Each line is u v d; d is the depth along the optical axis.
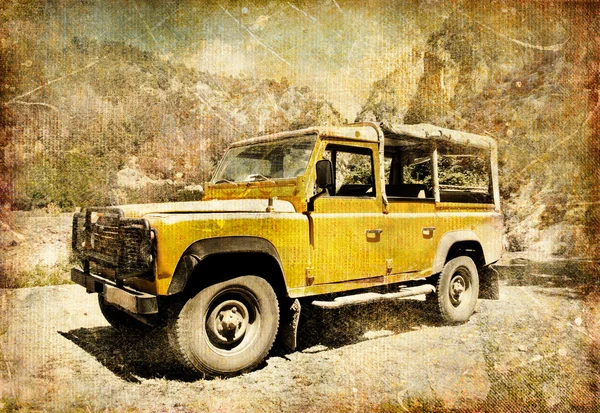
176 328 2.89
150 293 2.83
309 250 3.44
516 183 8.26
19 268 5.94
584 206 7.56
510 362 3.40
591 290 5.67
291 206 3.51
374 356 3.56
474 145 4.96
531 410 2.69
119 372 3.15
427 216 4.39
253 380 3.06
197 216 2.92
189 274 2.82
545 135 7.48
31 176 7.12
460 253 4.80
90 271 3.62
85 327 4.16
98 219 3.45
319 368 3.30
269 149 3.92
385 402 2.75
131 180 7.93
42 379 3.01
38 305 4.88
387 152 4.93
